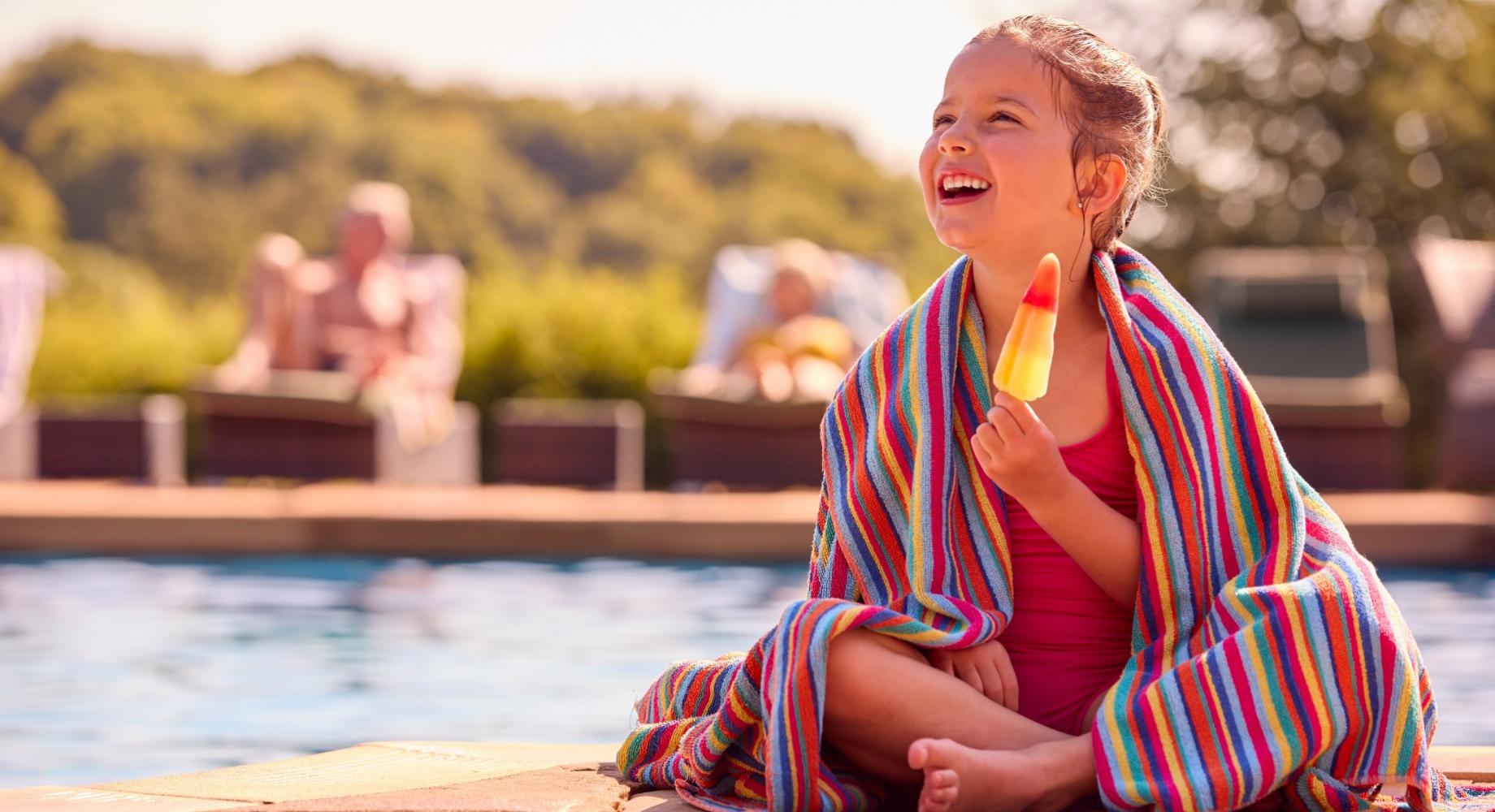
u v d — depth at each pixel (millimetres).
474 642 5125
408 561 7648
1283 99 18031
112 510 7922
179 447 10906
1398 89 18094
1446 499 8984
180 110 42125
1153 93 2059
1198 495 1912
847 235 47312
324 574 7133
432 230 43344
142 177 40938
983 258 1977
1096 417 1986
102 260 39469
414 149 43750
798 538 7672
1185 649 1878
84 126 41062
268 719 3824
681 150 48250
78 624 5551
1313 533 1964
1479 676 4488
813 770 1765
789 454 9766
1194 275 17281
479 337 12867
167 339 13781
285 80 45469
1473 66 18156
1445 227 17859
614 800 1885
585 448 10227
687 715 2205
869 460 2004
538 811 1751
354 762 2363
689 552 7719
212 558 7695
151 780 2176
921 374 1975
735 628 5426
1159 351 1943
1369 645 1823
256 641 5141
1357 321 10000
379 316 10383
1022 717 1827
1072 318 2021
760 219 47000
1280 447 1955
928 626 1834
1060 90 1942
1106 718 1799
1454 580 6973
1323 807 1823
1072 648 1969
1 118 41750
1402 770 1824
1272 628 1797
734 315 10773
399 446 10078
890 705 1789
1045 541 1977
